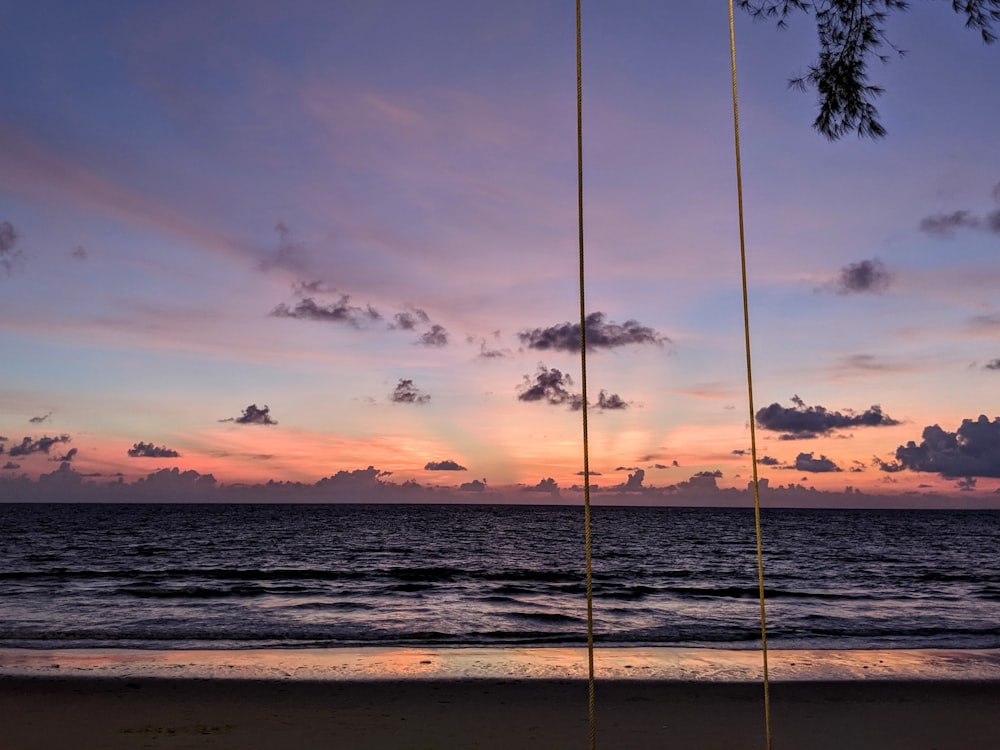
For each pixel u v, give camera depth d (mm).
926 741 6895
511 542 56094
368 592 23438
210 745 6418
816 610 19406
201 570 30391
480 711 7699
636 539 61594
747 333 3297
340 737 6707
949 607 20172
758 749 6578
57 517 92000
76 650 11602
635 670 10109
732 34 3418
